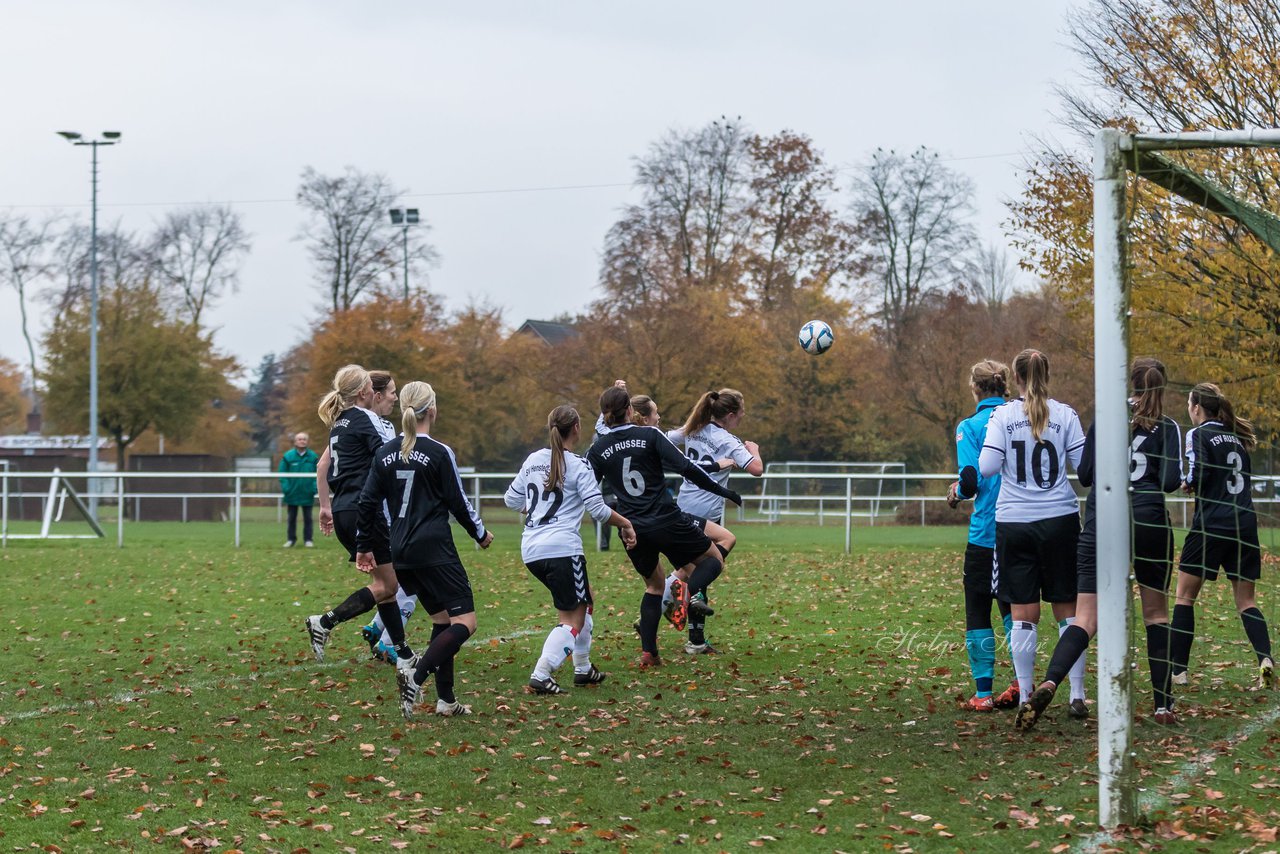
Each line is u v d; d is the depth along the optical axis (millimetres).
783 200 86500
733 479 50625
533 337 85438
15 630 21484
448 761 12375
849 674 16922
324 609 24203
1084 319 45500
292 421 84688
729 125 85188
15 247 107438
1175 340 33781
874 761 12141
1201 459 15031
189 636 20781
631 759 12352
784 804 10781
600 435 17656
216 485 53031
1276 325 31359
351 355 77375
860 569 30906
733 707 14805
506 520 42594
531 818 10469
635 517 17203
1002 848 9406
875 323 86250
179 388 90625
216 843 9805
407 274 92375
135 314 91875
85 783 11641
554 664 15578
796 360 81562
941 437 78500
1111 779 9797
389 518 14602
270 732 13695
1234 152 30797
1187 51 40625
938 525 49062
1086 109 42750
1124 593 9812
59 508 43656
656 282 80000
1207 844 9281
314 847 9727
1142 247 34344
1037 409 13414
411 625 21750
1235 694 14781
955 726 13625
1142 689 15273
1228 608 22000
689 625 18906
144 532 47125
